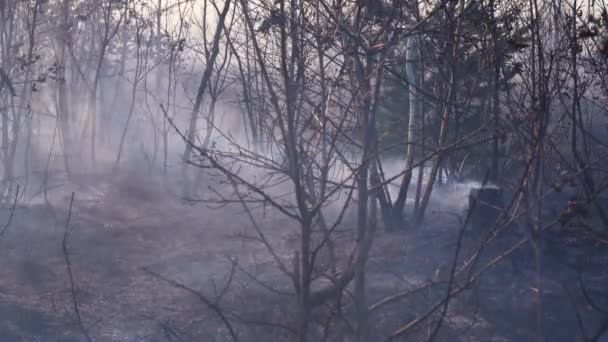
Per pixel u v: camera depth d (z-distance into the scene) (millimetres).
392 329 7680
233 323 8852
